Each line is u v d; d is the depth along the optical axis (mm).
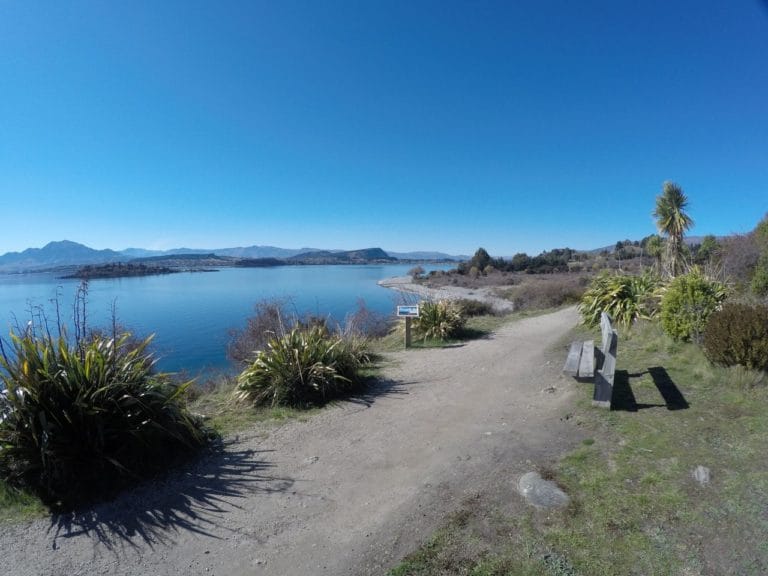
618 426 4422
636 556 2561
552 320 13688
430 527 3051
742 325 5297
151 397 4250
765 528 2682
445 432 4855
